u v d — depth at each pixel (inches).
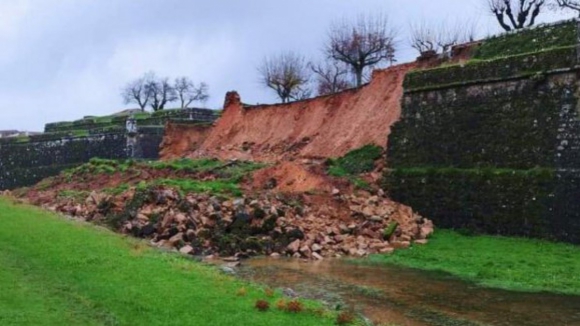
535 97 1024.2
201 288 581.9
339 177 1288.1
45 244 764.6
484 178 1066.7
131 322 481.1
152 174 1609.3
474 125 1125.7
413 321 593.6
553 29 1188.5
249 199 1112.2
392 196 1229.1
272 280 779.4
